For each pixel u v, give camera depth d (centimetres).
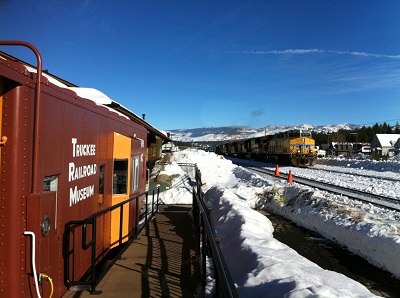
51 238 399
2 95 339
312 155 3878
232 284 275
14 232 338
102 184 651
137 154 904
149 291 512
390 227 920
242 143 6581
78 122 501
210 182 2512
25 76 345
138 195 823
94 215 505
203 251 519
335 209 1180
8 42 353
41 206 357
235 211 980
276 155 4544
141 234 902
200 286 536
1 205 336
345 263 874
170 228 985
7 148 337
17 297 340
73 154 483
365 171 3250
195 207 1009
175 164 2870
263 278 480
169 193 1688
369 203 1391
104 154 643
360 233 953
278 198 1554
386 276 786
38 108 360
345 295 423
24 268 348
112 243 717
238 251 645
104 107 664
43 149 388
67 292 478
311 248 997
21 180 343
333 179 2483
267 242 668
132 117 1427
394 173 2962
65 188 455
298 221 1308
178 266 636
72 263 488
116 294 497
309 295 381
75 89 765
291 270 496
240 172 3081
